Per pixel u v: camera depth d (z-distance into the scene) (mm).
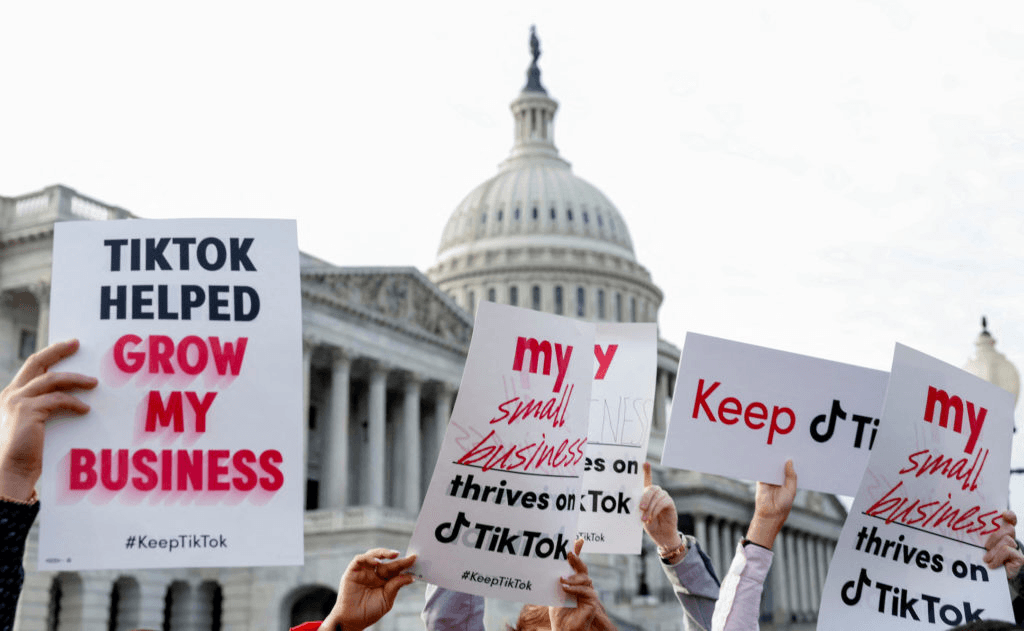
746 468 8680
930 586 8414
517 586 7645
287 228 7527
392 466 98812
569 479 7828
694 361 8719
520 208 175375
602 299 170125
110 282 7340
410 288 94000
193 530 7117
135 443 7148
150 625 72625
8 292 71438
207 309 7363
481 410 7695
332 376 87750
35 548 62281
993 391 8758
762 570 7504
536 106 191875
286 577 74125
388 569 6777
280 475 7246
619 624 82562
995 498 8719
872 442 8789
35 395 6715
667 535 8633
